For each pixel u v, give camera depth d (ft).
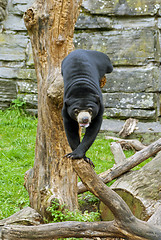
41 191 19.39
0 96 41.37
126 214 13.89
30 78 40.60
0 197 23.07
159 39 38.06
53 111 17.89
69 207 19.34
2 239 14.98
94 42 39.09
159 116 37.91
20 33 41.45
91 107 12.67
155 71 37.73
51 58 18.30
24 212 18.43
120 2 38.19
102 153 31.71
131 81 37.99
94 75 13.91
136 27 38.17
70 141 13.93
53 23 18.15
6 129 36.60
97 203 22.56
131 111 37.96
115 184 20.79
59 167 19.39
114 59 38.55
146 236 13.92
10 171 27.07
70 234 14.58
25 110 40.83
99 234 14.47
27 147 32.40
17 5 41.29
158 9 37.70
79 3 18.78
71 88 13.19
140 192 19.26
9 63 41.63
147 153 22.04
